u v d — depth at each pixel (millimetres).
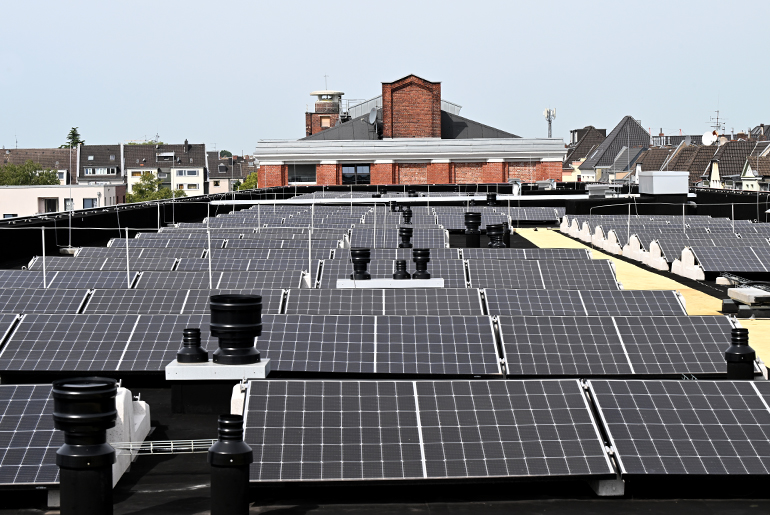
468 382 13117
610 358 17078
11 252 37656
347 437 12031
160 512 11469
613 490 11961
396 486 12164
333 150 92250
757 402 12898
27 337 17656
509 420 12430
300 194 80250
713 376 16891
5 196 85375
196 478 12758
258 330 15211
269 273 26891
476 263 27922
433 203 63531
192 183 177125
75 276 27156
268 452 11727
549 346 17312
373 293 22484
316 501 11844
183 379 15148
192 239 36750
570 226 51250
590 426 12367
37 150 170750
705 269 34531
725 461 11898
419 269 24844
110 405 10188
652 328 17844
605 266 27969
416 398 12773
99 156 175750
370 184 89750
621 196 61344
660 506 11742
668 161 132125
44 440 12109
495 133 100000
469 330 17656
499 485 12344
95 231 45719
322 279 27734
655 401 12867
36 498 11945
